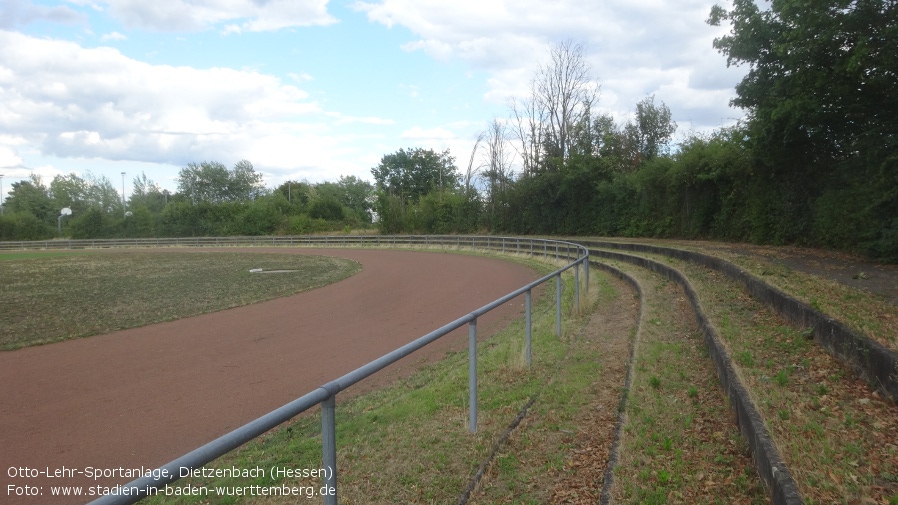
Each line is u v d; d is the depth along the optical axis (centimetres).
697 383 598
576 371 679
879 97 1378
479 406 587
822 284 896
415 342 412
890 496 325
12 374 948
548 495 399
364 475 444
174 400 783
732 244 2164
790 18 1428
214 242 5753
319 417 682
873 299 767
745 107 1809
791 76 1535
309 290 1977
